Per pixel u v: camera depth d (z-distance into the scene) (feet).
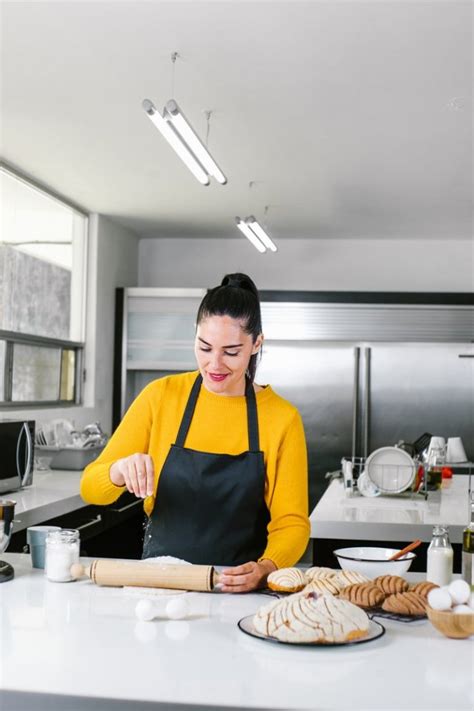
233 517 6.17
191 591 5.35
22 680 3.67
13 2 8.54
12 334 15.12
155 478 6.33
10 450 11.94
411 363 19.47
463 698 3.55
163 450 6.35
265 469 6.20
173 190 16.37
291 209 17.79
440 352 19.45
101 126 12.42
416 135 12.58
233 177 15.20
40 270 16.57
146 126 12.37
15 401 15.60
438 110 11.46
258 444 6.19
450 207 17.29
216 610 4.89
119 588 5.38
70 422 16.07
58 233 17.48
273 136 12.73
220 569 5.76
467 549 5.50
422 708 3.43
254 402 6.28
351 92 10.82
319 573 5.33
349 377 19.54
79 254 18.67
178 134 9.46
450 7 8.43
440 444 15.08
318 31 9.02
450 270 20.81
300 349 19.67
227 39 9.27
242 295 5.92
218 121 12.06
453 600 4.50
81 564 5.64
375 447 19.49
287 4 8.43
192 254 21.67
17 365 15.69
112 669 3.83
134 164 14.49
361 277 21.04
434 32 9.00
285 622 4.22
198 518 6.19
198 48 9.53
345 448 19.47
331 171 14.67
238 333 5.84
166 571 5.30
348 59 9.75
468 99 11.03
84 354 18.71
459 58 9.68
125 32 9.16
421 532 9.37
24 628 4.44
